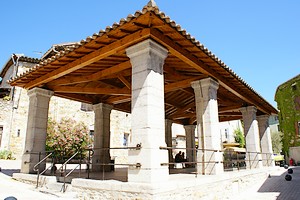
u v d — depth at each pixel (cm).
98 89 793
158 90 490
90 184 506
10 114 1427
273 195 777
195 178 565
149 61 482
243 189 813
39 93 760
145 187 416
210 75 692
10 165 1177
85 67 705
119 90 795
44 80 714
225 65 675
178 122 1376
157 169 449
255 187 915
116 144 1662
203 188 559
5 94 1700
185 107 1111
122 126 1730
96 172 840
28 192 578
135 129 473
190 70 721
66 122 1463
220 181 646
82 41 529
